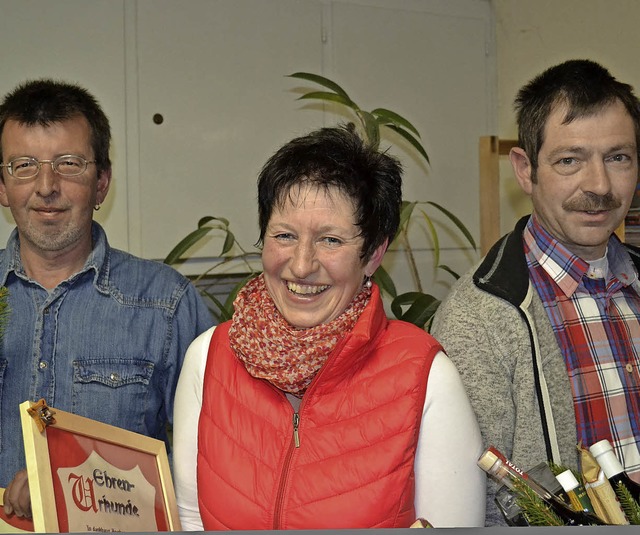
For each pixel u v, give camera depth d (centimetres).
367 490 103
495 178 213
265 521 105
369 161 109
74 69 236
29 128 139
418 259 293
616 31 245
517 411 120
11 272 148
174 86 250
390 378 108
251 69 261
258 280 119
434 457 107
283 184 106
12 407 144
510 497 92
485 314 122
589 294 130
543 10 277
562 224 125
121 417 146
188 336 155
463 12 296
